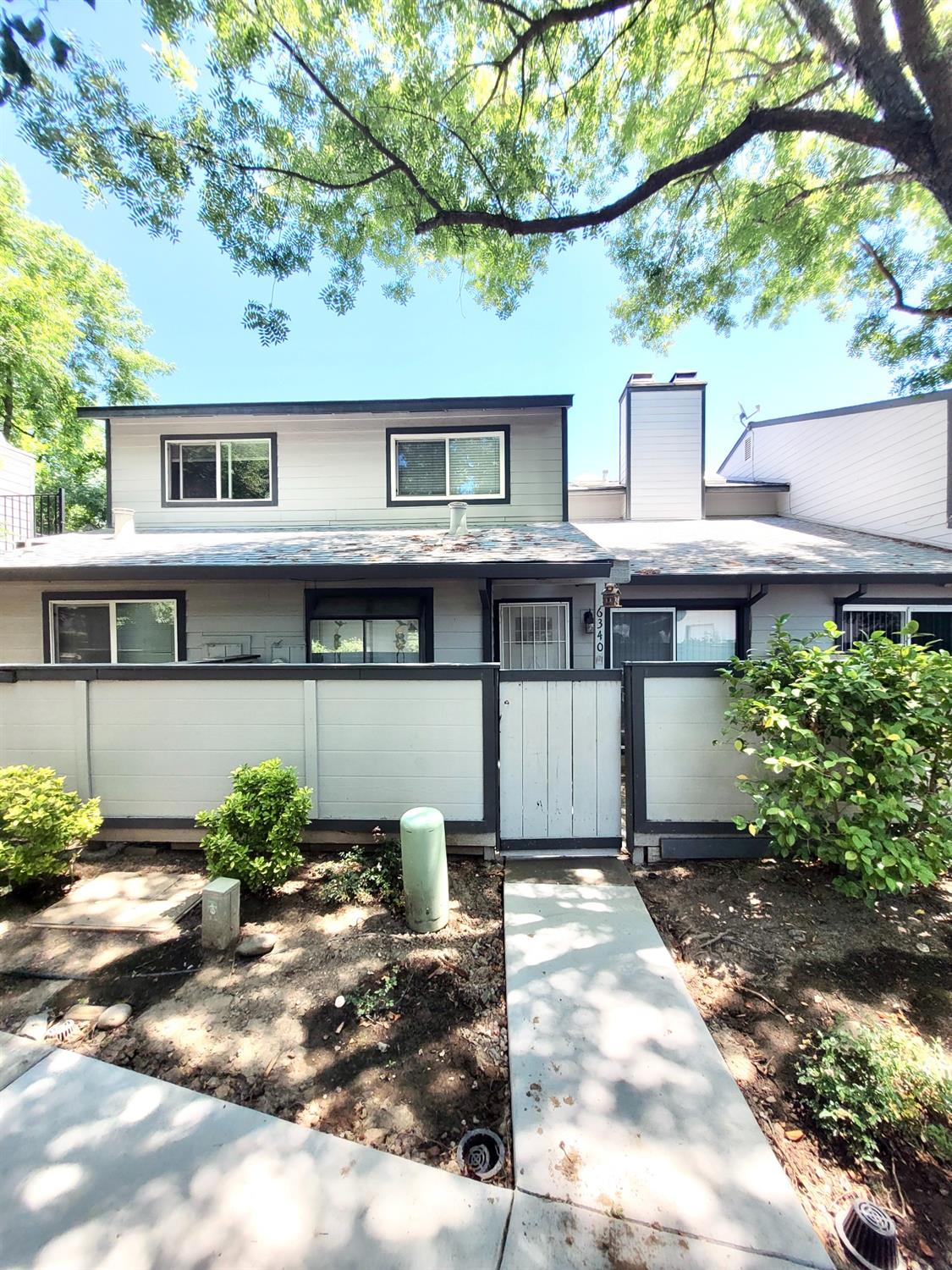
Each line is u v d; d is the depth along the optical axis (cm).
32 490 1054
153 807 429
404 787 412
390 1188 172
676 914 329
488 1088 211
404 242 643
